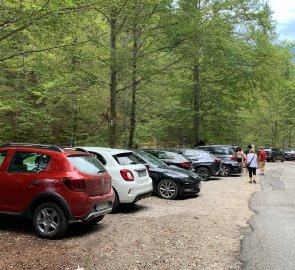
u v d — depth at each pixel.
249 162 18.42
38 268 5.55
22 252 6.32
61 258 6.04
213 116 29.25
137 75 17.39
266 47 24.62
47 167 7.46
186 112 26.83
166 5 15.92
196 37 17.36
